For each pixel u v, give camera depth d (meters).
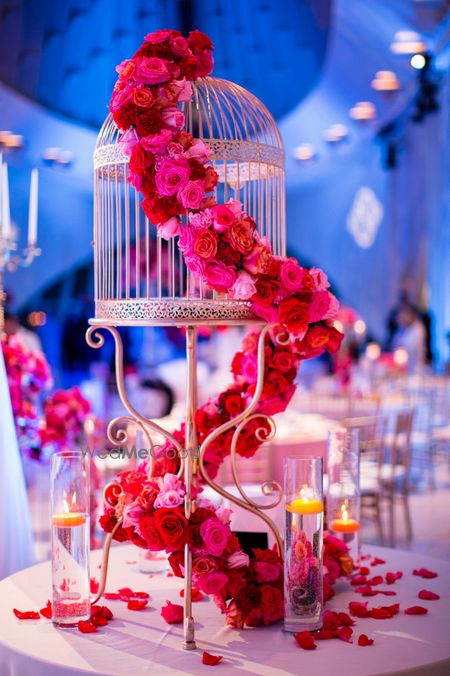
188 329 2.39
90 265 14.55
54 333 13.58
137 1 10.30
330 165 14.84
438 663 2.01
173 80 2.29
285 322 2.31
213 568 2.21
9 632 2.24
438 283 11.74
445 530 5.93
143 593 2.58
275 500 2.61
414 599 2.52
